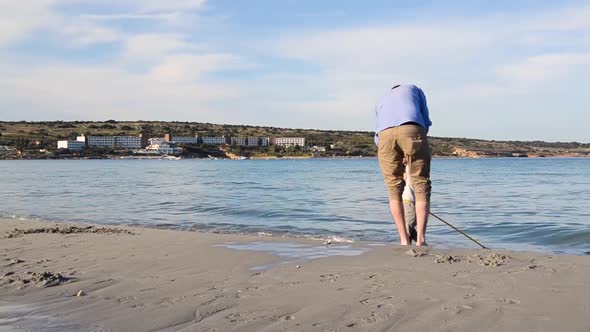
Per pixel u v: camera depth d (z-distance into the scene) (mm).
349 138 180750
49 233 7191
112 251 5496
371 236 7336
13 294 3742
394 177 5277
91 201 14258
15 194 17297
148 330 2826
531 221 8977
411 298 3146
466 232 7727
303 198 14570
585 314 2742
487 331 2551
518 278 3533
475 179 27781
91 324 2969
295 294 3385
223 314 3035
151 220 9695
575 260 4102
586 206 11930
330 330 2668
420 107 5219
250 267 4410
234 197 15047
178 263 4719
